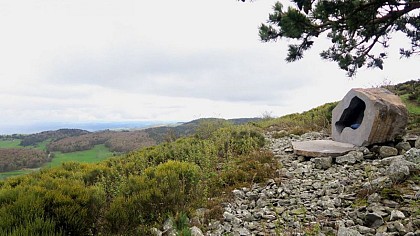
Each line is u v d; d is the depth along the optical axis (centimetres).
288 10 630
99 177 748
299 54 733
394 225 319
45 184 514
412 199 381
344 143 826
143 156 927
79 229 377
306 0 596
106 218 407
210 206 471
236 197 520
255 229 383
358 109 841
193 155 805
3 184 734
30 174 845
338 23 628
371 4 610
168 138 1364
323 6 598
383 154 663
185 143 1051
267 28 698
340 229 317
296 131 1228
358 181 509
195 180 558
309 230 353
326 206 425
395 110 700
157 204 451
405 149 677
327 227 351
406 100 1251
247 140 955
